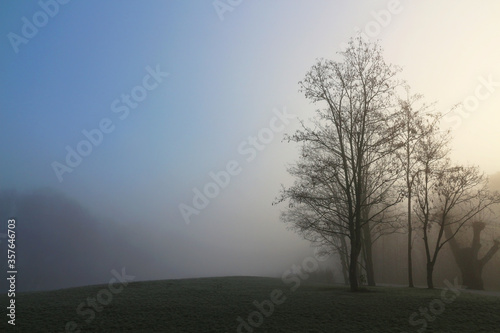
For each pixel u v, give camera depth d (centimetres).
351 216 4003
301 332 2291
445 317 2569
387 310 2748
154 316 2675
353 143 4256
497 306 2850
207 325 2456
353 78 4181
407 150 4581
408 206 4938
